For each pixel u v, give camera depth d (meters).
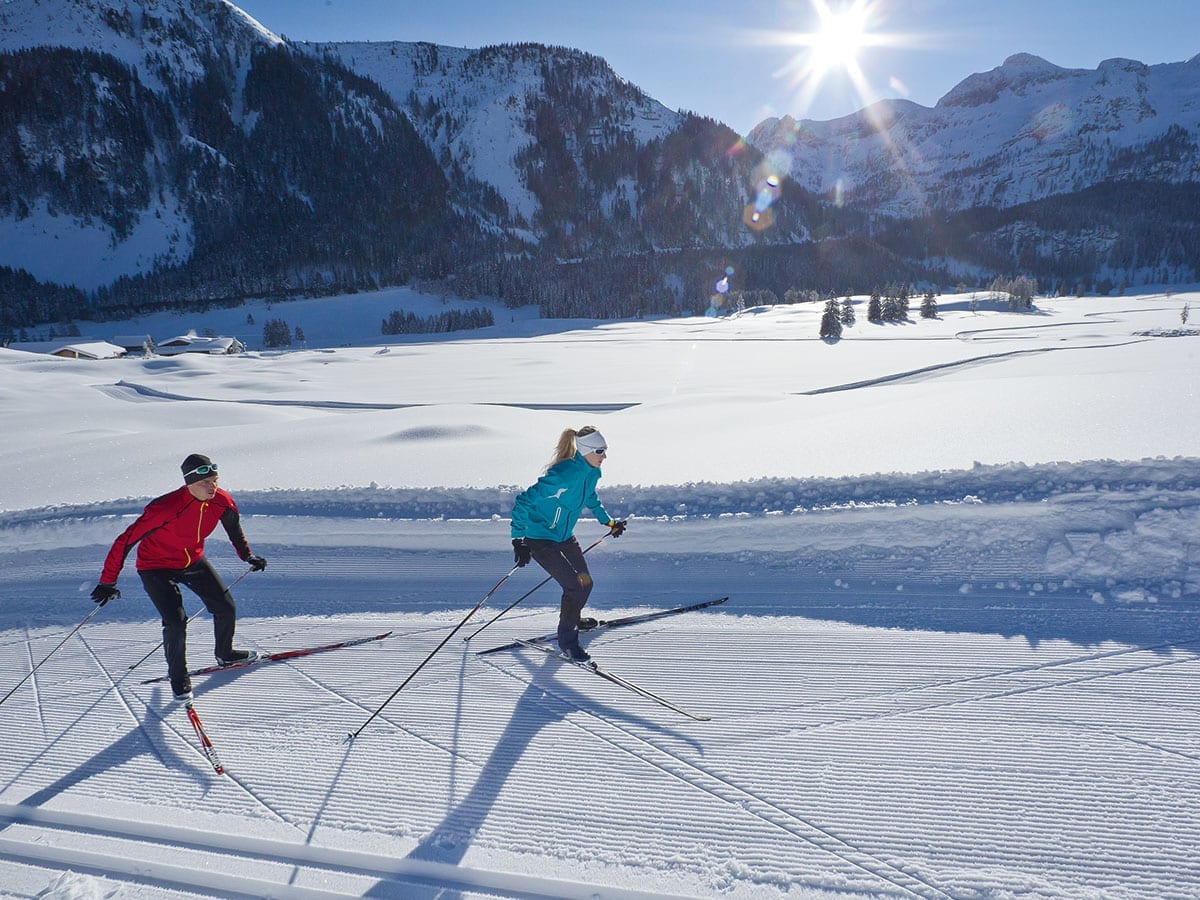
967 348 49.12
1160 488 5.36
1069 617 4.70
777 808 3.30
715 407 17.23
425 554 6.62
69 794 3.77
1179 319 76.75
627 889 2.94
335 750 3.99
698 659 4.70
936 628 4.77
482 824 3.34
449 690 4.56
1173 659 4.19
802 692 4.22
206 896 3.08
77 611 6.14
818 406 14.05
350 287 182.88
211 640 5.52
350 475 8.92
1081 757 3.47
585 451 4.58
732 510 6.37
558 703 4.33
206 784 3.77
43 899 3.10
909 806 3.25
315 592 6.22
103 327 155.88
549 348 75.06
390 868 3.13
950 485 5.96
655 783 3.54
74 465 11.27
